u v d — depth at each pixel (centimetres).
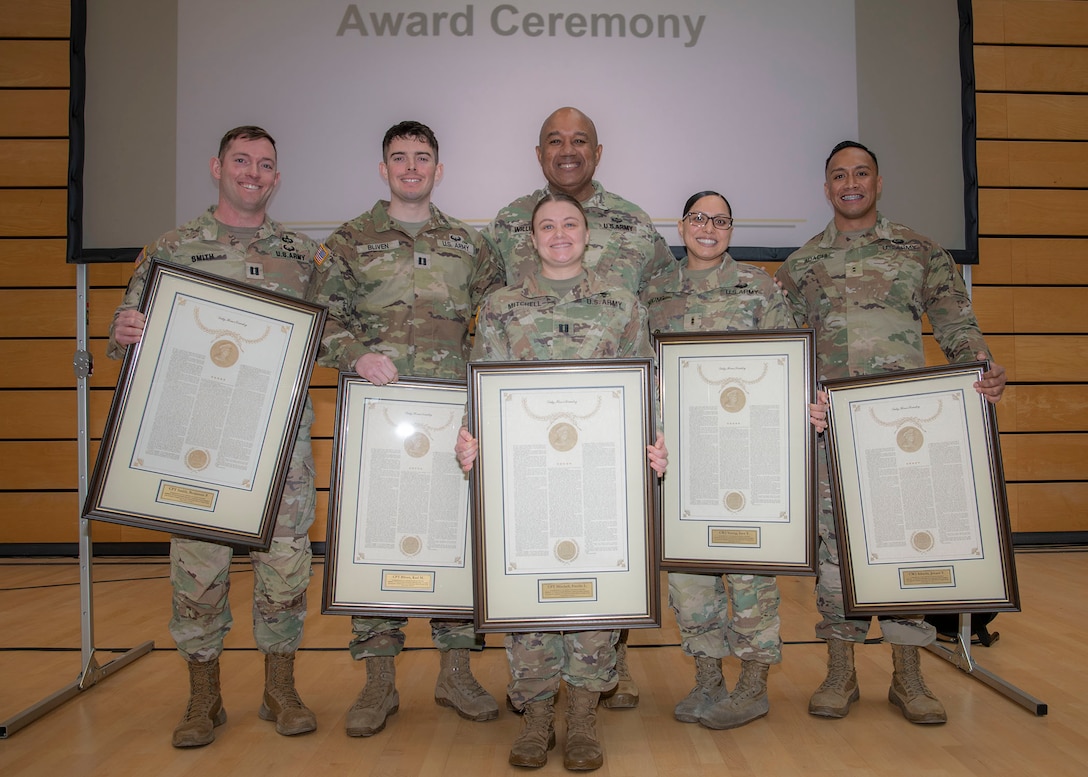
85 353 256
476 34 415
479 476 193
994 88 500
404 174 238
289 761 196
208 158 409
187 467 204
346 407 219
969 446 216
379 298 240
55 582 416
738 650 219
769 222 415
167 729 218
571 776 186
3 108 485
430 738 211
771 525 214
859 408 225
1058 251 502
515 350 204
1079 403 501
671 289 245
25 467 484
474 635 231
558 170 262
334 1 413
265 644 220
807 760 194
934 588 214
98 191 407
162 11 408
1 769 192
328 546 213
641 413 194
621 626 188
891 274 245
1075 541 498
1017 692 233
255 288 212
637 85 414
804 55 413
